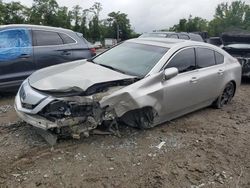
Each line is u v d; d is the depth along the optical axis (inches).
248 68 432.8
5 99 305.1
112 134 219.0
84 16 2426.2
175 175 181.2
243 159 206.2
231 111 300.7
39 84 204.2
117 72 225.3
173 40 270.5
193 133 239.9
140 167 186.2
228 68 297.7
